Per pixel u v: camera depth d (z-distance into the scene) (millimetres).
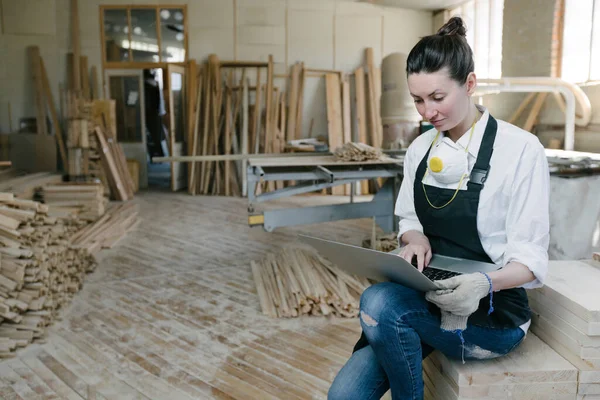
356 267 1543
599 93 5059
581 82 5406
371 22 8961
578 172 3150
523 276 1289
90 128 7391
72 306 3412
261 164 4023
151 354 2684
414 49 1309
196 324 3094
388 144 5336
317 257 4047
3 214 3049
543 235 1337
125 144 9133
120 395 2275
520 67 6180
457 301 1224
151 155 11594
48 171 7887
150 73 9844
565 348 1444
